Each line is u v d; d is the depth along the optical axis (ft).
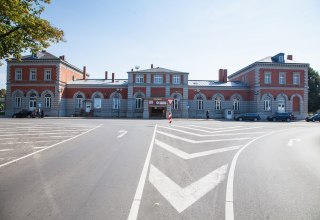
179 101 160.04
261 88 156.04
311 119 140.67
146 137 50.21
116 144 41.01
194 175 22.88
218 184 20.29
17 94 158.40
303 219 14.08
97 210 15.19
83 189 18.95
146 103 155.94
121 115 163.22
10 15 40.34
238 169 25.12
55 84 156.56
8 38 46.32
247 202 16.52
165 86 159.43
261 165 26.94
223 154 32.94
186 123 96.84
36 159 29.40
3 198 17.12
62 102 160.35
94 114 163.12
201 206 15.85
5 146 38.60
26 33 46.39
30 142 42.73
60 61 157.48
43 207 15.62
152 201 16.65
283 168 25.70
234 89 164.45
